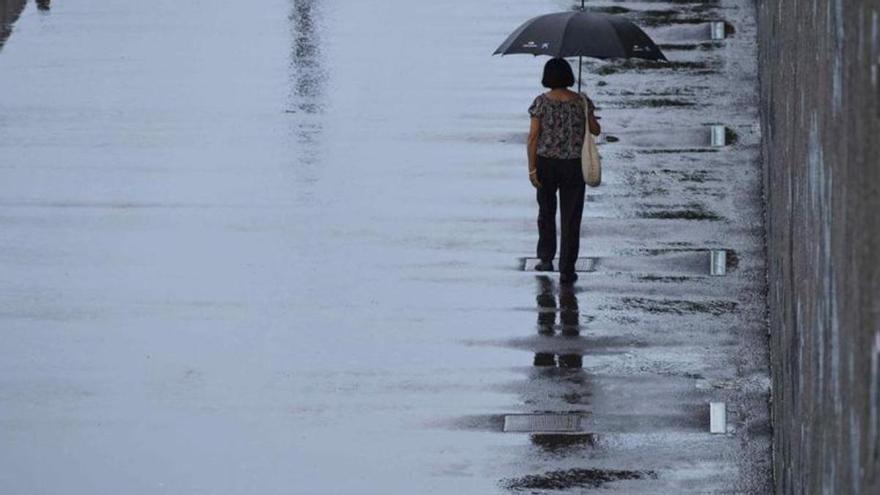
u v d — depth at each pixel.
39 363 30.77
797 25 23.25
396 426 28.14
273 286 34.16
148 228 37.19
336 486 26.17
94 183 39.72
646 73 44.91
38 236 36.78
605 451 26.98
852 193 14.91
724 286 33.47
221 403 29.19
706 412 28.31
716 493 25.61
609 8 50.06
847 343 15.26
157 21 51.12
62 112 44.19
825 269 17.44
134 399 29.38
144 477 26.62
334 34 49.59
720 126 41.56
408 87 45.31
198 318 32.75
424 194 38.62
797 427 21.52
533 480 26.12
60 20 51.28
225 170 40.34
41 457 27.28
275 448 27.53
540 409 28.56
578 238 33.50
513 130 42.38
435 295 33.50
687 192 38.00
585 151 32.53
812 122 19.45
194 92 45.38
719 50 46.41
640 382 29.47
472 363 30.45
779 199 27.89
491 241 36.03
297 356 30.98
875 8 13.79
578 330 31.72
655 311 32.41
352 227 37.00
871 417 13.79
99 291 34.03
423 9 51.75
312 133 42.47
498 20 50.53
